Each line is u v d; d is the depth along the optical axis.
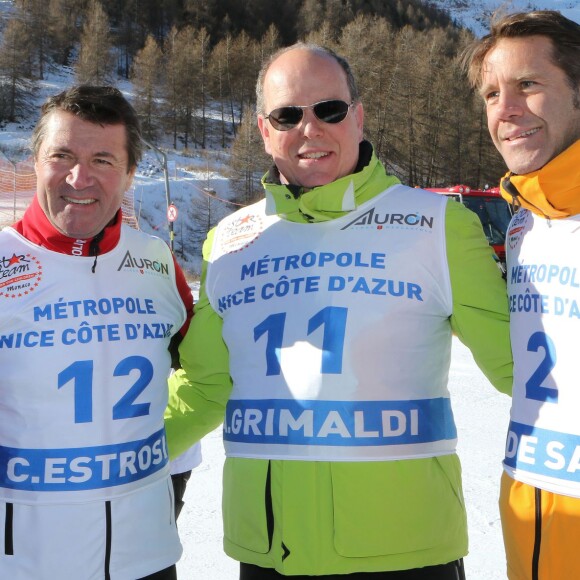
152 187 36.41
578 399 1.63
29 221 1.97
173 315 2.12
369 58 51.78
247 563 1.92
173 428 2.19
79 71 67.06
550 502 1.66
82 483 1.83
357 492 1.79
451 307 1.91
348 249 1.94
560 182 1.68
